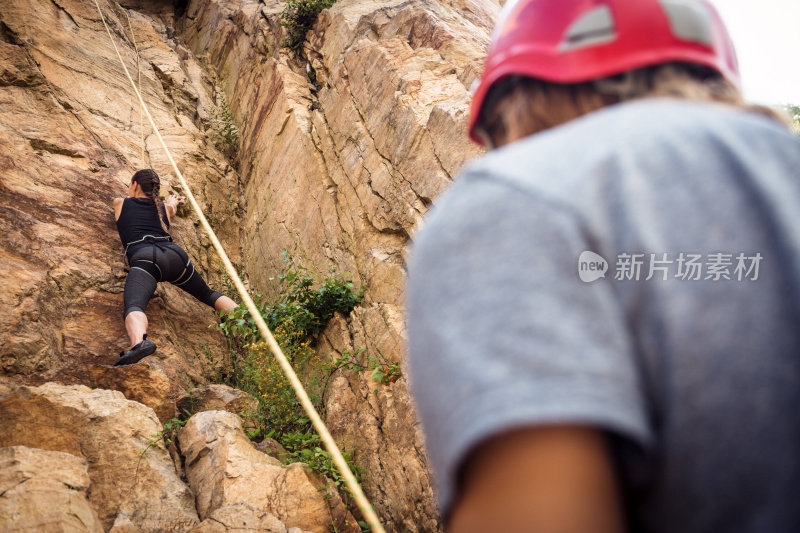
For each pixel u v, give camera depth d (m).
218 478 3.69
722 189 0.45
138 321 5.12
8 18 7.51
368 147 6.38
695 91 0.55
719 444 0.41
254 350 5.36
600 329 0.41
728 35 0.61
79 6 8.91
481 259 0.43
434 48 7.11
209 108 9.66
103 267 5.65
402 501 4.04
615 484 0.40
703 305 0.42
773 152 0.50
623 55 0.55
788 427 0.42
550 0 0.59
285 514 3.60
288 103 7.93
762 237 0.44
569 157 0.47
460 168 5.20
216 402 4.80
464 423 0.39
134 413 3.87
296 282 6.27
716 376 0.41
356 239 6.03
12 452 3.02
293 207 7.07
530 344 0.39
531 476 0.38
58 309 5.02
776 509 0.41
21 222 5.33
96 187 6.37
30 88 6.89
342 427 4.68
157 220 6.08
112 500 3.42
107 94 7.95
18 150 6.02
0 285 4.69
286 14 9.26
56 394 3.70
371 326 5.15
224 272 7.13
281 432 4.79
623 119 0.49
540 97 0.57
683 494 0.42
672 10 0.56
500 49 0.61
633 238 0.43
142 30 10.22
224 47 10.82
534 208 0.44
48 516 2.70
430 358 0.43
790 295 0.43
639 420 0.39
